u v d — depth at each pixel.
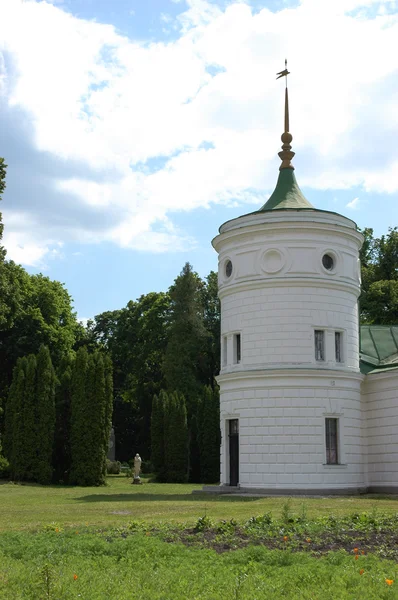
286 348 36.34
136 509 27.03
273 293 36.88
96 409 50.50
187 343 74.12
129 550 15.35
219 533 18.19
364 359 41.28
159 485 50.38
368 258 70.56
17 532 18.62
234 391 37.28
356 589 11.76
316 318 36.75
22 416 50.66
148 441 79.69
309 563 13.97
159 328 81.69
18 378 51.38
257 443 36.00
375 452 37.62
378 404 37.75
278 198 39.84
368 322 64.00
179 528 19.16
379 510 25.25
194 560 14.38
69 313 76.88
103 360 52.56
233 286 38.16
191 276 76.69
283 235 37.09
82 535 17.59
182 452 58.19
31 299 68.88
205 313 81.81
